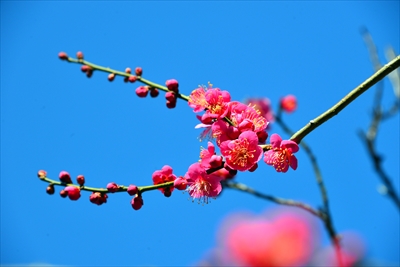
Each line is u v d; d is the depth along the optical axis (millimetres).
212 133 854
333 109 828
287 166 828
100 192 850
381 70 823
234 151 830
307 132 832
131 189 840
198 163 838
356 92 826
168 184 840
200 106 858
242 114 845
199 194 836
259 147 832
